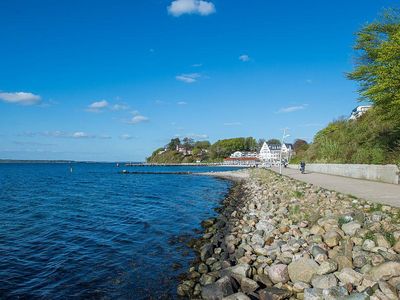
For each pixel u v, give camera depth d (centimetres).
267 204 1983
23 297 916
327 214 1282
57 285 996
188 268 1092
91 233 1673
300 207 1592
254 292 804
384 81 2184
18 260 1234
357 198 1484
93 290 954
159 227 1797
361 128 4228
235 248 1170
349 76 2533
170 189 4462
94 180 6700
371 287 670
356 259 803
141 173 9981
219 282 821
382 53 2202
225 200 2975
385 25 2498
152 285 971
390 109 2327
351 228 1020
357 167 3030
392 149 2898
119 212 2370
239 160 17412
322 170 4403
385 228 973
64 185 5256
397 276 683
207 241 1409
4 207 2661
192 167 16062
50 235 1634
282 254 966
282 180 3350
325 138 5556
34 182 5962
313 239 1016
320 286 736
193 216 2169
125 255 1277
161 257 1234
